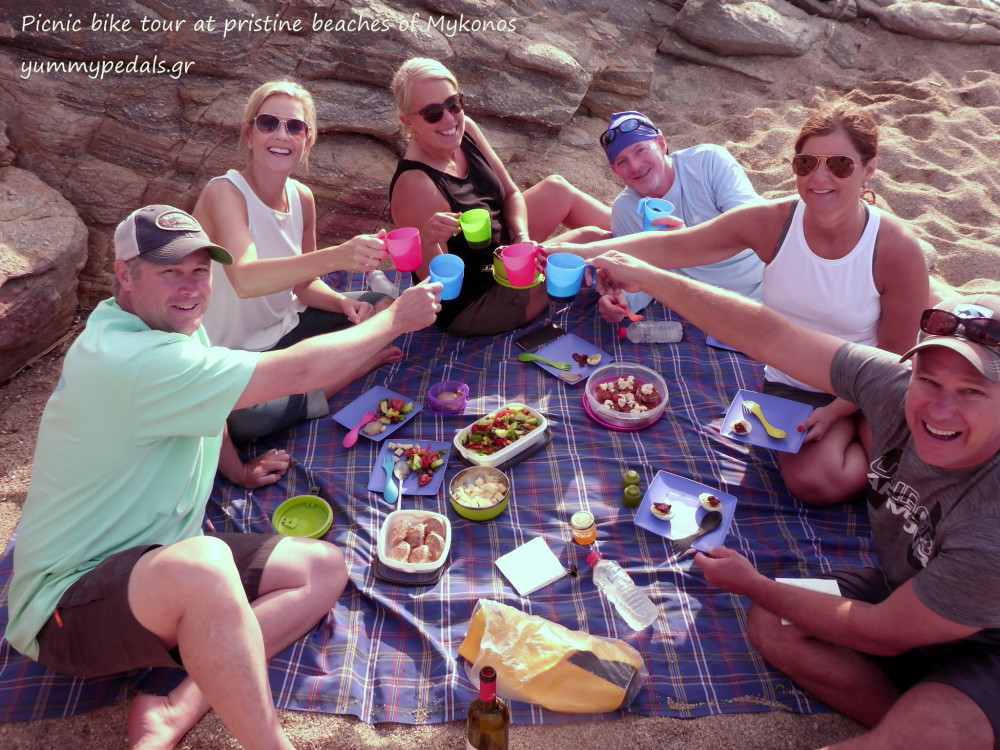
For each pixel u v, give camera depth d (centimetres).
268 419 351
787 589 254
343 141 531
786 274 332
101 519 242
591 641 260
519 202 445
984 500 211
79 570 241
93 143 475
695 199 428
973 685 211
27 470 389
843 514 325
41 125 459
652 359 407
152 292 238
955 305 206
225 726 252
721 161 423
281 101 338
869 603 257
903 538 247
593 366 397
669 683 263
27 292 427
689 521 316
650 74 651
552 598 290
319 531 311
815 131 294
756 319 285
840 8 712
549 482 336
